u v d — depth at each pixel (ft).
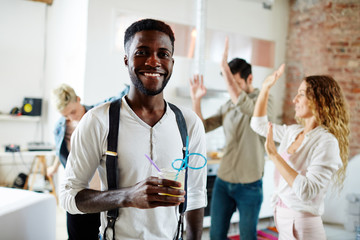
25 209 5.63
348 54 13.19
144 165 3.59
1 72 14.48
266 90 6.77
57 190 13.97
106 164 3.51
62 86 7.34
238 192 7.88
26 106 14.49
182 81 12.84
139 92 3.65
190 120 4.08
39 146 13.03
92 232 6.80
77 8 12.09
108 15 11.30
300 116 5.87
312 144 5.41
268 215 12.85
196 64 12.36
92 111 3.63
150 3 12.01
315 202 5.25
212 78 13.56
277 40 15.07
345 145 5.74
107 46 11.39
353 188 13.03
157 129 3.67
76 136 3.59
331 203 13.33
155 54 3.49
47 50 15.38
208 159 11.84
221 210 8.16
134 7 11.73
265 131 6.78
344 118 5.72
